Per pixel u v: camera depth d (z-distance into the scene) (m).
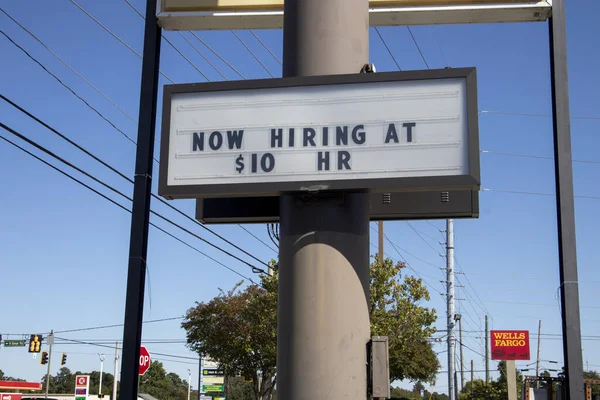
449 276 41.66
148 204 8.65
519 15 9.90
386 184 7.21
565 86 8.77
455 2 10.01
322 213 7.43
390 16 10.23
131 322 8.09
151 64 9.54
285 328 7.29
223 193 7.49
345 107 7.44
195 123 7.67
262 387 31.02
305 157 7.39
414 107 7.34
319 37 7.84
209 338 30.86
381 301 25.09
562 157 8.42
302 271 7.32
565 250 8.01
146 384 88.81
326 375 7.04
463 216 8.38
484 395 55.44
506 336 31.77
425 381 34.22
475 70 7.32
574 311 7.80
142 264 8.33
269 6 10.02
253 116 7.58
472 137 7.18
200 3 10.05
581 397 7.56
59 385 102.50
